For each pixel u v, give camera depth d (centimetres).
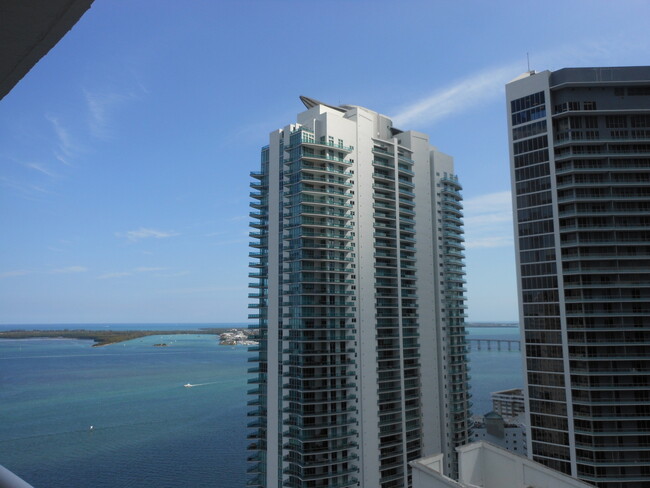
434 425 12775
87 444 19075
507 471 5653
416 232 13450
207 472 16588
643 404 9288
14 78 719
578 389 9494
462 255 14625
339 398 10819
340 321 11162
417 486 5450
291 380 10794
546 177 10388
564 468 9506
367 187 12306
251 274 12512
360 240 11862
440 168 14525
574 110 10325
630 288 9656
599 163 10206
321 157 11506
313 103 13312
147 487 15138
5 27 578
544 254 10219
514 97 10962
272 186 12019
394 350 12081
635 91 10444
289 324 11050
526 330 10256
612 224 9981
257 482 11538
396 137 14162
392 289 12394
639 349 9488
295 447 10462
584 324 9606
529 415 10050
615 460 9169
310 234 11262
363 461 10869
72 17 583
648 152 10181
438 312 13675
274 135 12150
